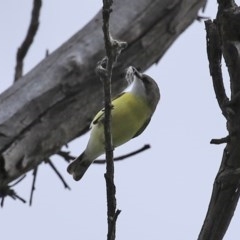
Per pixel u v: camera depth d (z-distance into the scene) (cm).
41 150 1021
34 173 1058
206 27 694
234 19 658
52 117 1029
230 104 668
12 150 983
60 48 1091
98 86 1073
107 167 720
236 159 671
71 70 1057
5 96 1018
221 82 693
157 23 1168
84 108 1064
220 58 692
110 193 709
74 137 1081
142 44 1157
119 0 1166
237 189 675
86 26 1120
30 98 1017
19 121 998
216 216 684
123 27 1139
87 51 1079
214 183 686
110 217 701
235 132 665
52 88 1038
